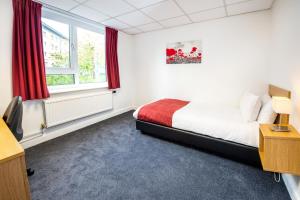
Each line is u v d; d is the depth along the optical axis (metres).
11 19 2.16
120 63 4.14
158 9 2.71
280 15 2.09
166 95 4.09
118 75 3.97
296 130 1.40
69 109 2.91
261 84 2.90
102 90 3.71
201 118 2.25
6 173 0.87
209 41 3.30
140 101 4.63
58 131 2.84
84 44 3.34
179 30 3.62
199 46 3.42
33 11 2.33
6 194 0.88
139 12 2.82
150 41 4.12
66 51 3.02
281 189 1.54
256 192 1.51
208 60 3.37
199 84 3.56
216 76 3.33
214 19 3.18
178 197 1.47
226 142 2.00
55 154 2.24
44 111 2.61
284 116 1.64
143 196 1.49
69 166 1.96
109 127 3.29
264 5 2.56
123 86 4.30
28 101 2.43
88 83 3.48
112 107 3.92
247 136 1.86
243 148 1.89
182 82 3.79
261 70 2.87
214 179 1.71
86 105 3.22
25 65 2.32
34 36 2.34
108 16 3.00
